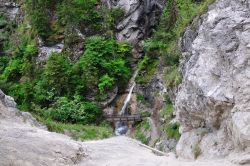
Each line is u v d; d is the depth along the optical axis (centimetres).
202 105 1109
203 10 2075
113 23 3744
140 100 3231
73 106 3092
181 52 2323
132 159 1165
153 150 1491
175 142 2103
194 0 2973
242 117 966
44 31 3772
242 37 1047
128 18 3753
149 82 3216
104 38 3650
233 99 1009
